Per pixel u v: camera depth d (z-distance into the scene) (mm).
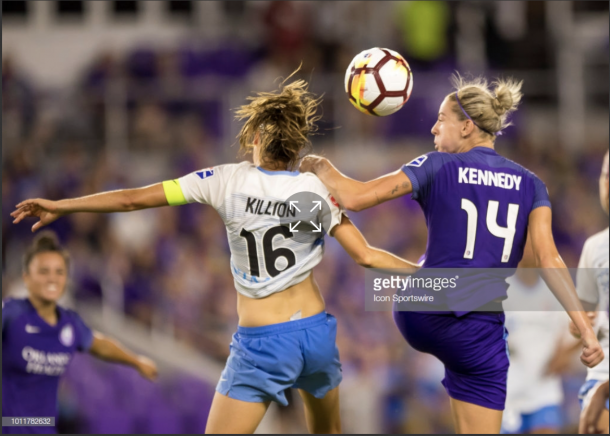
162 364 31969
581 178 41125
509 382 20047
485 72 42875
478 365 12344
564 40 44219
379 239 36812
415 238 37031
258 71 43656
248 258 11969
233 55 43812
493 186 12133
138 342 32531
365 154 40125
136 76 42656
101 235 35812
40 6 46406
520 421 19906
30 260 17547
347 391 30250
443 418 29031
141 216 36438
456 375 12758
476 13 43375
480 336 12266
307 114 12797
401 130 40562
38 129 40438
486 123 12539
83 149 40312
